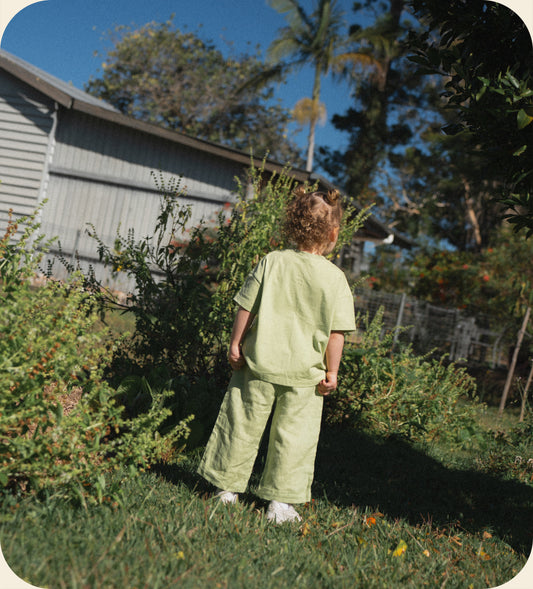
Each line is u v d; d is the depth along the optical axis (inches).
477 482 162.4
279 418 108.9
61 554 74.1
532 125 104.0
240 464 108.3
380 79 1026.7
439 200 1111.6
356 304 486.6
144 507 96.7
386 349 219.5
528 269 477.4
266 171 490.9
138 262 160.2
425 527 119.3
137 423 101.5
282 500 107.0
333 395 194.2
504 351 496.7
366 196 1102.4
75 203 542.6
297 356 107.2
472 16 109.3
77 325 92.3
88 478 92.1
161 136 516.7
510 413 295.7
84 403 94.3
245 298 109.8
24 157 540.7
